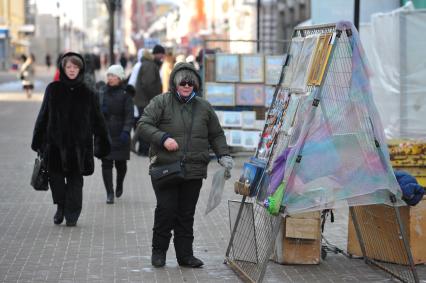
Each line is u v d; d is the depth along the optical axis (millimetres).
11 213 20781
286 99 14695
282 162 13820
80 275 14672
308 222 15383
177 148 14742
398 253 15367
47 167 18922
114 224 19484
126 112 22375
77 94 18641
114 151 22406
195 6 96562
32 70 74312
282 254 15406
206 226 19266
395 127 25719
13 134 42031
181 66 15016
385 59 26188
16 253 16344
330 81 13633
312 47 14258
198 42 64375
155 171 14820
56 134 18578
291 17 64438
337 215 20516
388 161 13859
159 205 15023
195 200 15219
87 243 17328
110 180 22484
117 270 15047
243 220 15242
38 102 68375
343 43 13688
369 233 15789
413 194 14195
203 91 31922
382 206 15406
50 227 19016
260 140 15344
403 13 25188
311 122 13570
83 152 18766
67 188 19094
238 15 69812
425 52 25156
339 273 14961
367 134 13797
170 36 98938
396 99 25625
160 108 14938
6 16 169625
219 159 15055
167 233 15211
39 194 23781
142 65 33469
